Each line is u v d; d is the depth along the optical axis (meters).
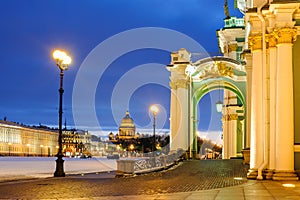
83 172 28.44
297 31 17.25
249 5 23.36
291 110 16.80
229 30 38.28
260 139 17.42
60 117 23.62
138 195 12.38
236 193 12.55
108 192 13.44
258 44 17.64
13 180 19.81
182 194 12.48
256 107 17.56
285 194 12.20
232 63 31.92
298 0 16.92
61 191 14.07
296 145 16.89
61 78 24.08
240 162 26.25
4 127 135.00
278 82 16.97
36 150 154.50
